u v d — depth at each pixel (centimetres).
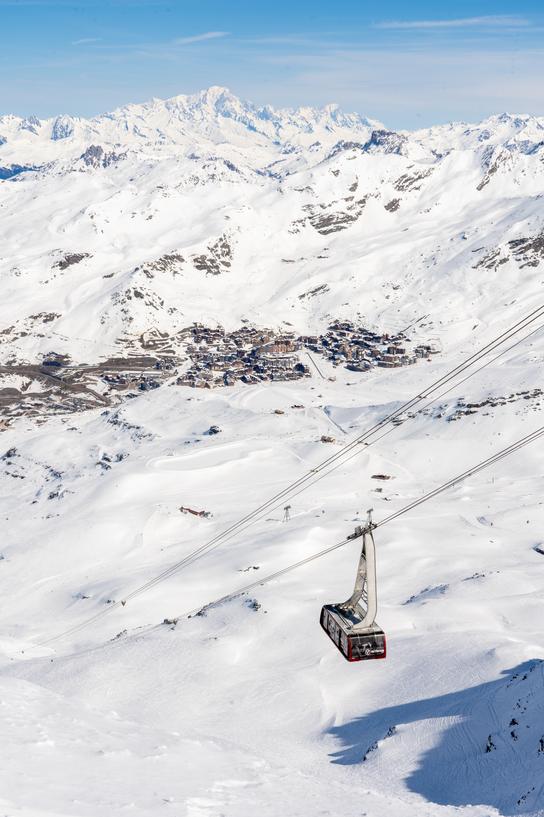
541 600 11162
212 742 3766
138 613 13438
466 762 5581
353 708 7756
